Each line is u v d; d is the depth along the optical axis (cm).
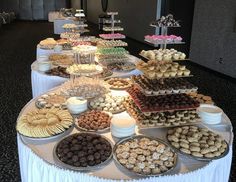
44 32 1098
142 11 795
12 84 454
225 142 145
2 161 245
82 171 122
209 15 526
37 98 204
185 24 626
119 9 982
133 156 130
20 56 668
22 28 1215
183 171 124
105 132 157
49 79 263
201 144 140
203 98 203
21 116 169
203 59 559
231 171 235
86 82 241
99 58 314
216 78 505
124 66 289
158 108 159
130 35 905
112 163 129
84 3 1480
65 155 129
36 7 1581
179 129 153
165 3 698
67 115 166
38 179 133
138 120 162
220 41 505
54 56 330
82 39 421
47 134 147
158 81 178
